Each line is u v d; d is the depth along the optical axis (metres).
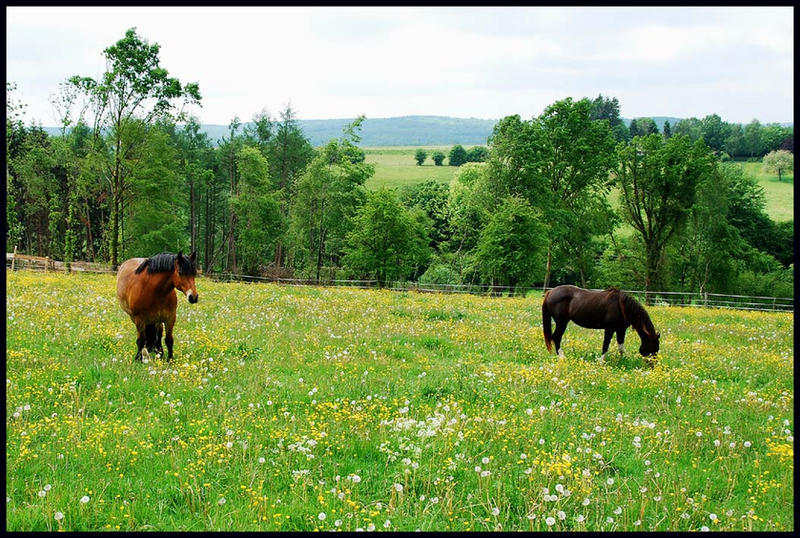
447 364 13.27
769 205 92.19
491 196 54.34
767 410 10.42
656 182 57.84
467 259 58.31
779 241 70.75
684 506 6.59
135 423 8.30
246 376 10.98
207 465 7.07
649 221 60.03
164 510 6.19
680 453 8.23
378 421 8.91
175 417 8.72
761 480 7.37
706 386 12.03
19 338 12.38
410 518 6.15
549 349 14.77
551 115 55.84
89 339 12.91
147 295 11.32
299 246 66.50
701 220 59.53
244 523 5.89
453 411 9.38
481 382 11.30
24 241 73.31
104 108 47.22
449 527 6.02
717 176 59.28
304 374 11.54
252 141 80.56
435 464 7.29
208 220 84.56
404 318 19.89
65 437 7.63
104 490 6.43
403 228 56.22
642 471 7.64
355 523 5.96
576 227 58.19
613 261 65.81
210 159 87.81
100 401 9.16
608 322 14.11
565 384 11.27
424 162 188.62
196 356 12.23
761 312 35.81
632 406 10.58
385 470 7.34
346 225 65.75
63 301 18.25
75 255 64.94
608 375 12.25
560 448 8.14
